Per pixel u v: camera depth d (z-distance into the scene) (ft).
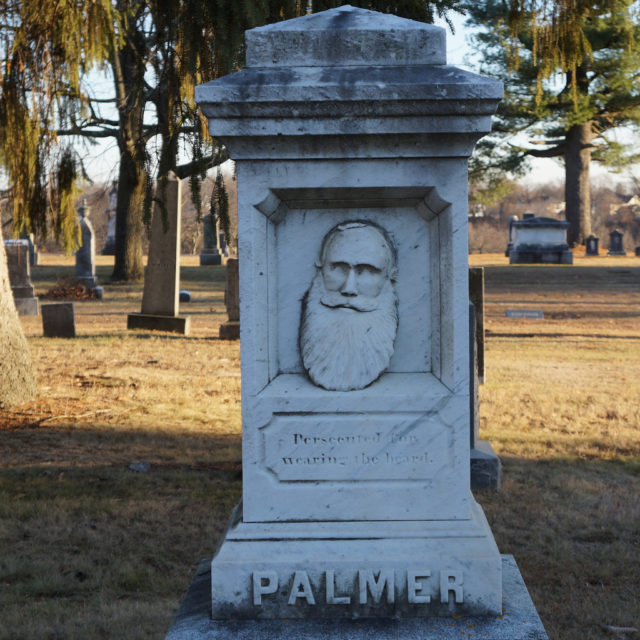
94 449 24.17
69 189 31.14
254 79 8.68
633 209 278.87
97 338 48.73
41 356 41.50
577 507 19.33
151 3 21.76
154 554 16.40
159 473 21.77
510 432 26.71
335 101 8.47
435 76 8.59
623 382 35.65
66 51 26.32
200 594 9.68
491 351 45.55
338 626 8.70
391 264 9.59
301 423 9.27
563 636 13.01
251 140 8.84
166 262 53.16
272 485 9.31
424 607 8.95
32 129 28.94
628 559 16.17
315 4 20.53
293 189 9.09
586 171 135.03
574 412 29.66
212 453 24.03
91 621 13.30
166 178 22.45
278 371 9.80
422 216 9.62
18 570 15.39
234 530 9.26
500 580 8.92
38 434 25.79
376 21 9.09
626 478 21.75
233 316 49.44
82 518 18.37
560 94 105.81
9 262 65.92
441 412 9.24
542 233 124.26
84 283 84.38
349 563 8.92
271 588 8.92
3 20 27.91
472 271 34.99
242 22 19.80
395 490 9.29
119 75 32.12
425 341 9.78
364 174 8.97
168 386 34.19
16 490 20.20
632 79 103.09
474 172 118.52
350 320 9.43
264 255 9.29
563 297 80.43
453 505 9.29
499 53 96.99
